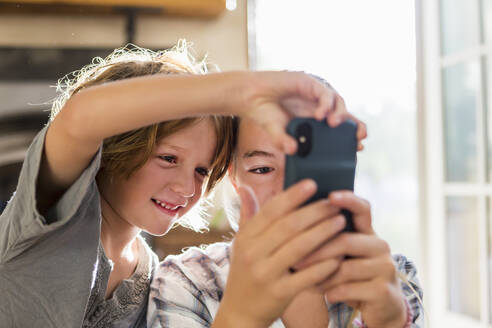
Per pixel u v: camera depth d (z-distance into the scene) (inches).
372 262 15.8
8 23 85.7
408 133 247.6
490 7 69.6
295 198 14.8
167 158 26.4
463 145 75.4
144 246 32.3
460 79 75.8
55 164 19.5
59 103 35.8
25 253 22.4
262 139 26.3
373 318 16.8
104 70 30.0
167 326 29.0
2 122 84.4
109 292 29.3
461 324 73.5
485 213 69.9
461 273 75.2
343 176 15.8
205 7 91.0
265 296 15.2
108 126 17.3
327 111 15.5
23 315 22.9
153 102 16.4
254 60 94.1
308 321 25.9
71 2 87.0
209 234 80.3
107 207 27.9
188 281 30.8
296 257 14.7
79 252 23.0
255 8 94.3
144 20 90.2
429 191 80.0
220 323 16.2
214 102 16.1
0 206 41.1
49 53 86.7
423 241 81.3
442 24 80.1
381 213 248.4
